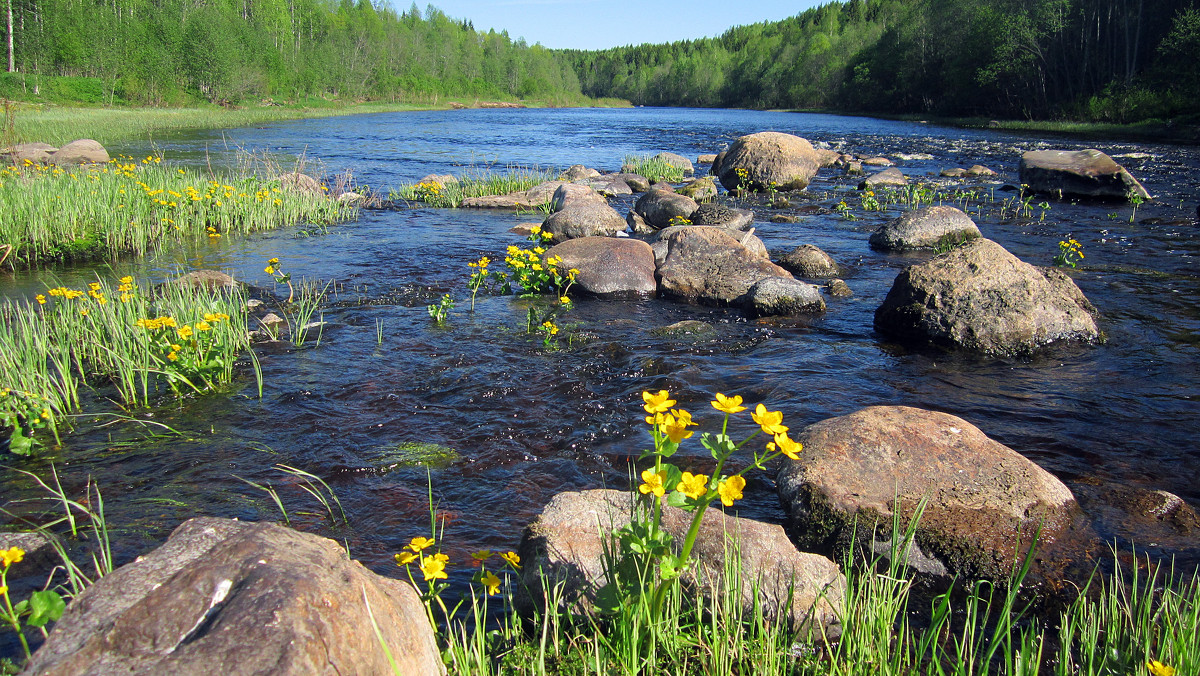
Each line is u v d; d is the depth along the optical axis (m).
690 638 2.63
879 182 17.92
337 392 5.35
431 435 4.70
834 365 6.11
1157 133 31.00
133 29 47.16
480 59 104.06
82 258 9.48
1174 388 5.56
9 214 9.38
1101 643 2.78
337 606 1.84
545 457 4.43
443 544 3.49
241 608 1.75
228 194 12.01
